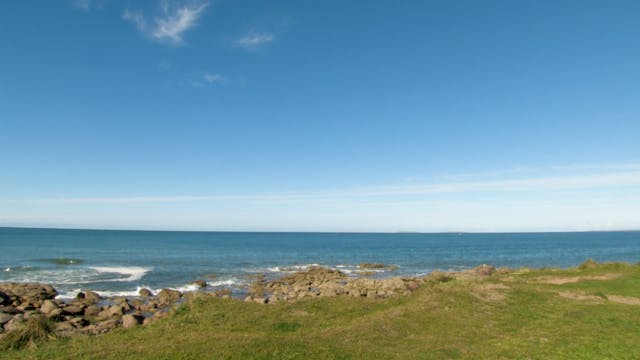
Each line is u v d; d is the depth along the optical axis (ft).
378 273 247.70
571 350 59.72
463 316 79.56
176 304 132.16
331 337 65.72
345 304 95.76
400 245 599.98
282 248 481.87
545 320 77.61
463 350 60.03
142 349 57.16
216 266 263.70
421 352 58.90
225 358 52.24
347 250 466.70
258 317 82.17
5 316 96.63
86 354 55.83
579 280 127.03
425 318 77.97
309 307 92.48
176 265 261.65
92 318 108.47
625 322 75.31
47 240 559.79
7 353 59.26
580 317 79.20
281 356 53.83
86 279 191.42
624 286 113.29
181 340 62.95
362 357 55.93
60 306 118.83
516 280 130.93
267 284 182.29
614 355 57.47
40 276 200.03
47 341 66.28
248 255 360.89
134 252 361.71
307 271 228.63
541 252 437.99
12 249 373.61
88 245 455.22
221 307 89.40
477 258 358.02
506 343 63.46
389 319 77.15
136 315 97.96
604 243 651.25
